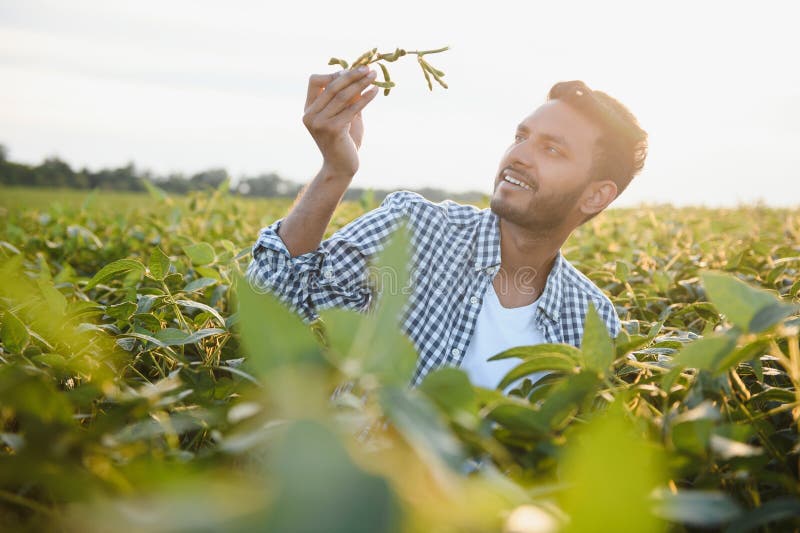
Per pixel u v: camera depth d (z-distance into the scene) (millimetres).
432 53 1623
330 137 1854
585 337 1017
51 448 725
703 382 1034
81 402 970
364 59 1792
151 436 875
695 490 921
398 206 2229
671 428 865
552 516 654
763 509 778
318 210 1945
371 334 668
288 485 483
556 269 2258
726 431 875
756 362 1289
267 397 776
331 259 2072
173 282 2018
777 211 7398
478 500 584
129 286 2041
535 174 2129
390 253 672
